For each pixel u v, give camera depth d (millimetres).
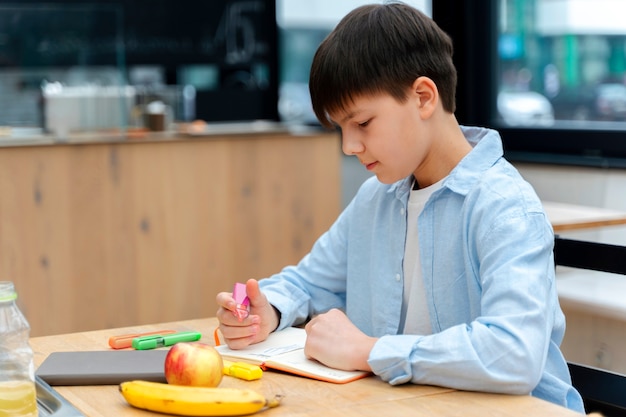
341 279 1462
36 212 2684
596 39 3107
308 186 3184
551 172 3174
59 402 1014
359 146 1179
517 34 3434
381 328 1325
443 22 3602
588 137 3133
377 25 1163
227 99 4266
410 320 1287
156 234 2889
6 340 971
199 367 1021
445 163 1253
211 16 4285
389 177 1198
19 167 2646
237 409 949
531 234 1129
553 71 3297
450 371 1040
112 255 2814
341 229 1461
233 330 1234
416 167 1208
